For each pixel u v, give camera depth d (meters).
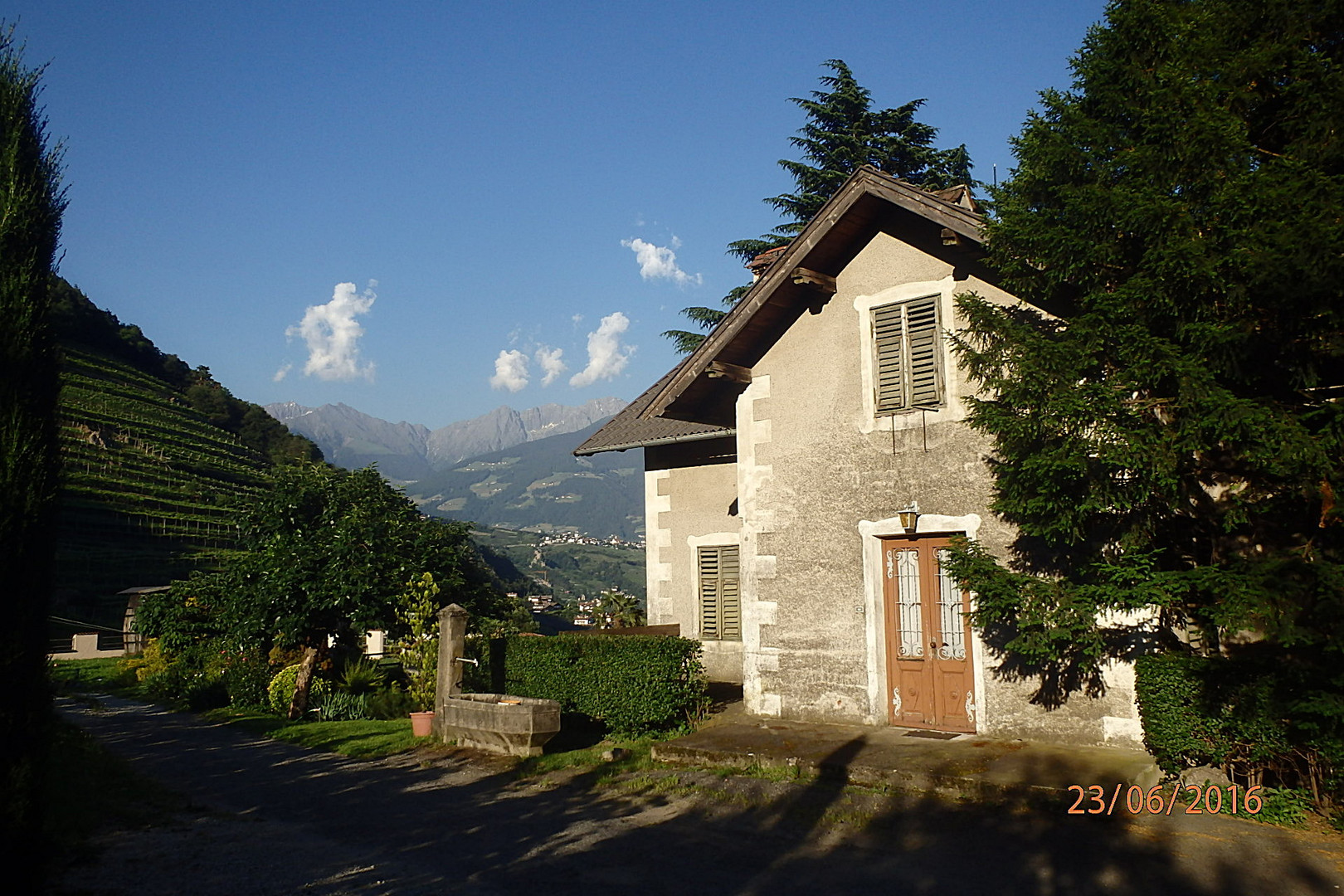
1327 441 7.13
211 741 15.13
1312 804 7.33
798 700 11.46
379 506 18.61
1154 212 7.75
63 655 37.19
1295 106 7.90
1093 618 8.38
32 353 6.82
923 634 10.67
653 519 16.67
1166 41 8.48
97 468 59.44
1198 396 7.55
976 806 8.05
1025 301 9.91
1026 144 9.18
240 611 17.38
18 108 7.25
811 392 11.75
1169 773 8.05
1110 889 6.18
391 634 17.05
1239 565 7.77
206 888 6.91
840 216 11.02
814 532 11.53
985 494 10.23
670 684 11.53
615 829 8.16
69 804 9.38
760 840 7.63
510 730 11.67
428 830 8.53
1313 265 6.98
